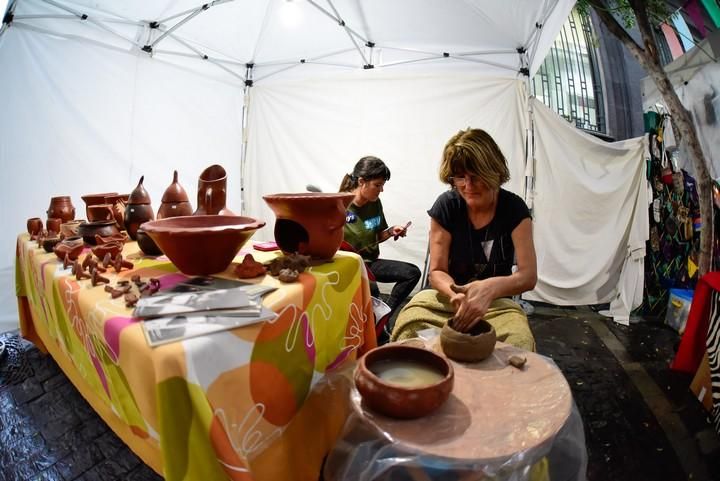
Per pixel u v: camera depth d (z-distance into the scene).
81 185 2.56
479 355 0.87
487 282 1.08
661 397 1.88
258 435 0.78
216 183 1.21
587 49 3.34
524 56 2.88
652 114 2.87
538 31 2.55
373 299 1.65
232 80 3.50
